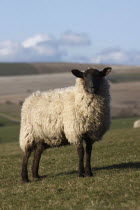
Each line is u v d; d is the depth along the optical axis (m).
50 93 17.97
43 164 23.38
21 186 16.91
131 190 13.05
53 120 17.19
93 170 19.27
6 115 114.44
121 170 18.02
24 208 12.89
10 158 28.19
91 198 12.76
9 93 148.88
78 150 16.91
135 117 105.62
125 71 195.75
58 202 12.95
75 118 16.67
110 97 17.52
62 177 17.86
